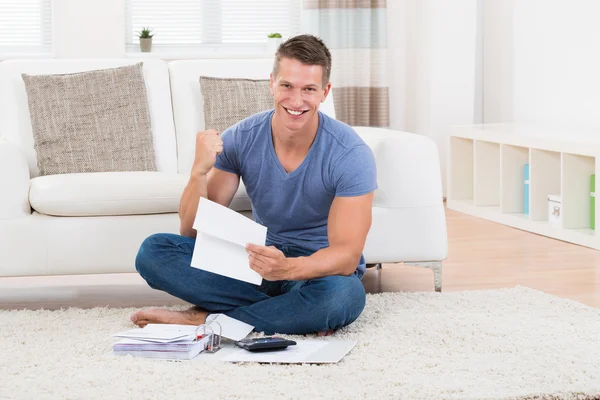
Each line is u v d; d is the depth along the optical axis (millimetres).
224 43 6586
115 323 2863
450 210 5805
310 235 2826
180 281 2766
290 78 2516
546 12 5715
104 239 3209
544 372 2301
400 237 3361
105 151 3611
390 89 6480
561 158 4645
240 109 3709
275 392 2146
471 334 2682
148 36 6195
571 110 5492
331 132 2709
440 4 6098
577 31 5371
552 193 4977
